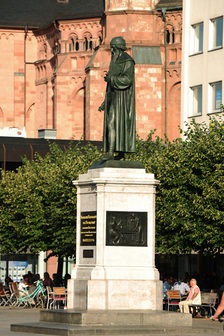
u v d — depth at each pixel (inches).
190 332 1277.1
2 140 3690.9
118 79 1384.1
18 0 6210.6
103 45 5152.6
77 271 1363.2
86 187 1369.3
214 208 2055.9
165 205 2142.0
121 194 1342.3
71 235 2418.8
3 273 3693.4
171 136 5004.9
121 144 1391.5
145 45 5014.8
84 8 5610.2
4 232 2716.5
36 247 2655.0
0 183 2743.6
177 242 2156.7
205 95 3125.0
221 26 3075.8
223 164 2068.2
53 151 2888.8
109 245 1334.9
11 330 1327.5
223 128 2199.8
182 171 2135.8
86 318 1261.1
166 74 4987.7
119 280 1315.2
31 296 2378.2
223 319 992.2
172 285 2244.1
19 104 6141.7
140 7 5039.4
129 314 1273.4
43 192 2551.7
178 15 4992.6
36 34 6122.1
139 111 4975.4
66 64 5580.7
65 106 5570.9
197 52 3181.6
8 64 6141.7
